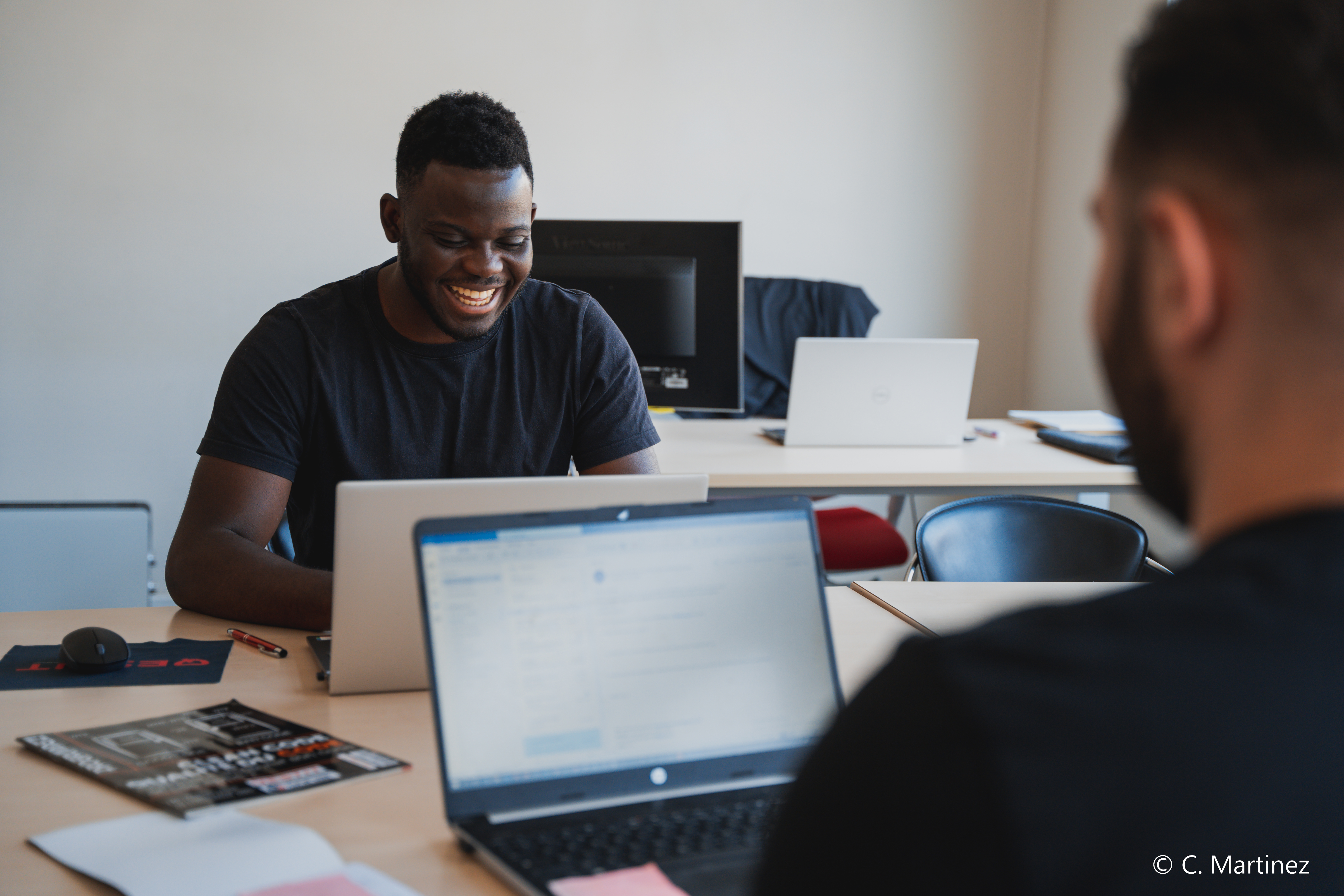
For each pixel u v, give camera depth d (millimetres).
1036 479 2416
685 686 961
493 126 1591
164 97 3602
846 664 1349
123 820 926
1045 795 364
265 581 1466
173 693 1240
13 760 1057
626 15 3842
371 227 3783
